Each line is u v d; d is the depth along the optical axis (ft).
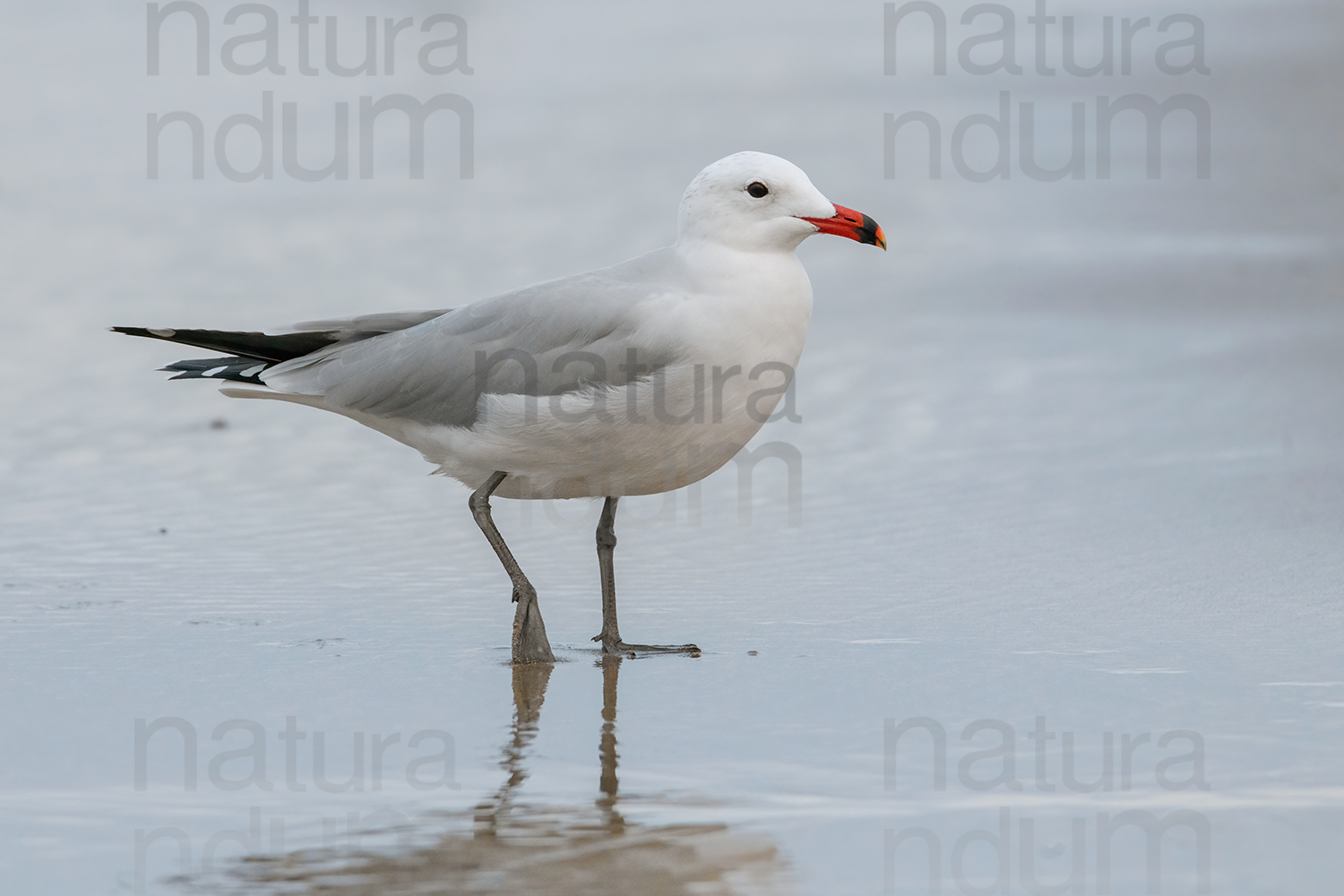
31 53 153.89
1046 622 33.78
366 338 35.91
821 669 31.17
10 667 31.55
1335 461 45.80
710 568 38.96
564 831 23.49
